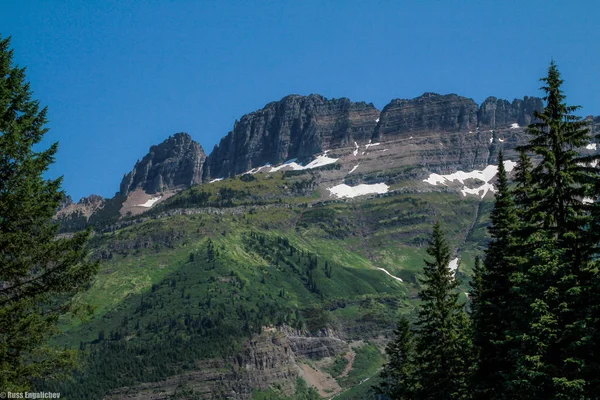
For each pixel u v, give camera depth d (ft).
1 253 171.73
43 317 175.94
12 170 177.06
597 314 171.73
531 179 190.70
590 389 167.84
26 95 188.96
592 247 180.14
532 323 174.91
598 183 177.78
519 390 179.01
